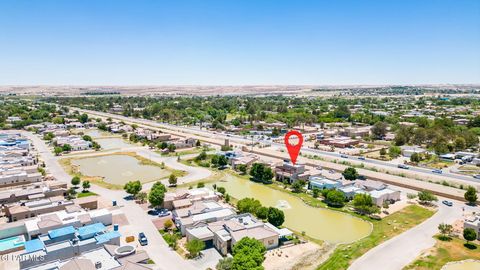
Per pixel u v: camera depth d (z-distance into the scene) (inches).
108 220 3730.3
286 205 4483.3
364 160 6796.3
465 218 3919.8
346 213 4158.5
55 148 7578.7
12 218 3752.5
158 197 4153.5
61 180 5497.1
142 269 2536.9
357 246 3250.5
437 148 7268.7
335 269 2849.4
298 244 3339.1
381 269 2849.4
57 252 2886.3
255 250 2778.1
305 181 5339.6
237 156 6737.2
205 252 3164.4
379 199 4333.2
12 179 5113.2
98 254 2834.6
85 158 7258.9
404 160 6919.3
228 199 4527.6
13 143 7780.5
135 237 3440.0
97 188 5108.3
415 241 3353.8
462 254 3083.2
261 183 5462.6
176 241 3312.0
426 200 4411.9
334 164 6318.9
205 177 5787.4
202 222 3535.9
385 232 3582.7
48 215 3629.4
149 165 6658.5
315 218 4065.0
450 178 5457.7
